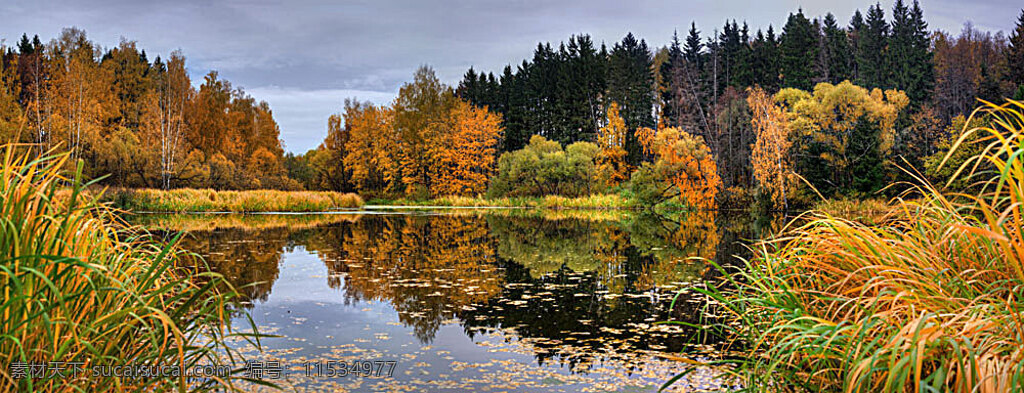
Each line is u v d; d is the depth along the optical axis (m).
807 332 2.86
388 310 6.52
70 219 2.81
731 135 37.25
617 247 13.27
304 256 11.20
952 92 46.59
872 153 27.64
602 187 41.06
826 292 3.43
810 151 29.50
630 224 21.25
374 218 24.41
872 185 26.44
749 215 26.55
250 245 12.89
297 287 7.93
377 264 10.28
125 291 2.50
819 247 3.78
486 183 48.78
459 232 17.28
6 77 40.50
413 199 45.84
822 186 28.53
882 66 52.62
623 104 54.31
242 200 28.20
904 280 2.72
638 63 59.81
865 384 2.68
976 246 3.03
